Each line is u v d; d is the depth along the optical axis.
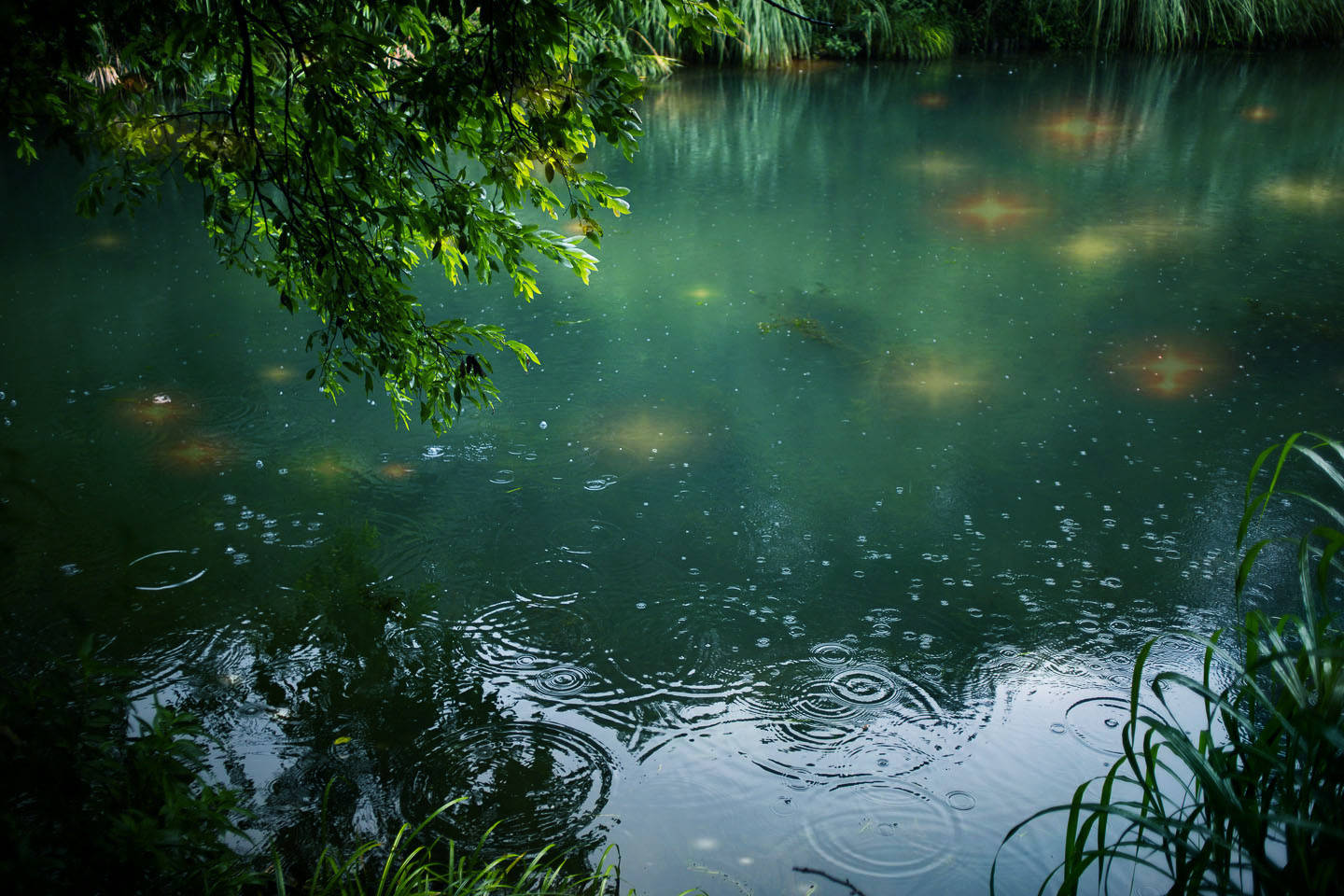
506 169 2.62
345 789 2.81
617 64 2.43
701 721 3.09
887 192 8.48
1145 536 3.94
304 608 3.59
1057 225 7.57
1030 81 12.96
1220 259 6.77
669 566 3.84
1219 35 14.73
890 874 2.54
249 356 5.54
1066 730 3.01
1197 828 1.76
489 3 2.26
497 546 3.96
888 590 3.69
